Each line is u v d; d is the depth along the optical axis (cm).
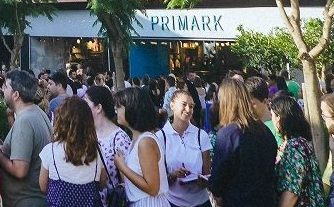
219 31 2223
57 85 852
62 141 468
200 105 1284
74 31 2588
